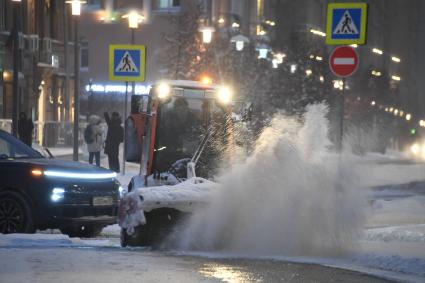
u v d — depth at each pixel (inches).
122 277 845.8
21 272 853.2
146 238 1217.4
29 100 4717.0
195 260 1022.4
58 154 3752.5
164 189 1184.2
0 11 4382.4
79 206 1310.3
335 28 1835.6
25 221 1290.6
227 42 4753.9
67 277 831.7
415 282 898.7
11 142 1406.3
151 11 5989.2
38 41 4717.0
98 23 6141.7
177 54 4493.1
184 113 1441.9
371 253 1128.8
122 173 2760.8
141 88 5767.7
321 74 5546.3
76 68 2699.3
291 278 890.1
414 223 1643.7
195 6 5236.2
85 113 5743.1
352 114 6299.2
